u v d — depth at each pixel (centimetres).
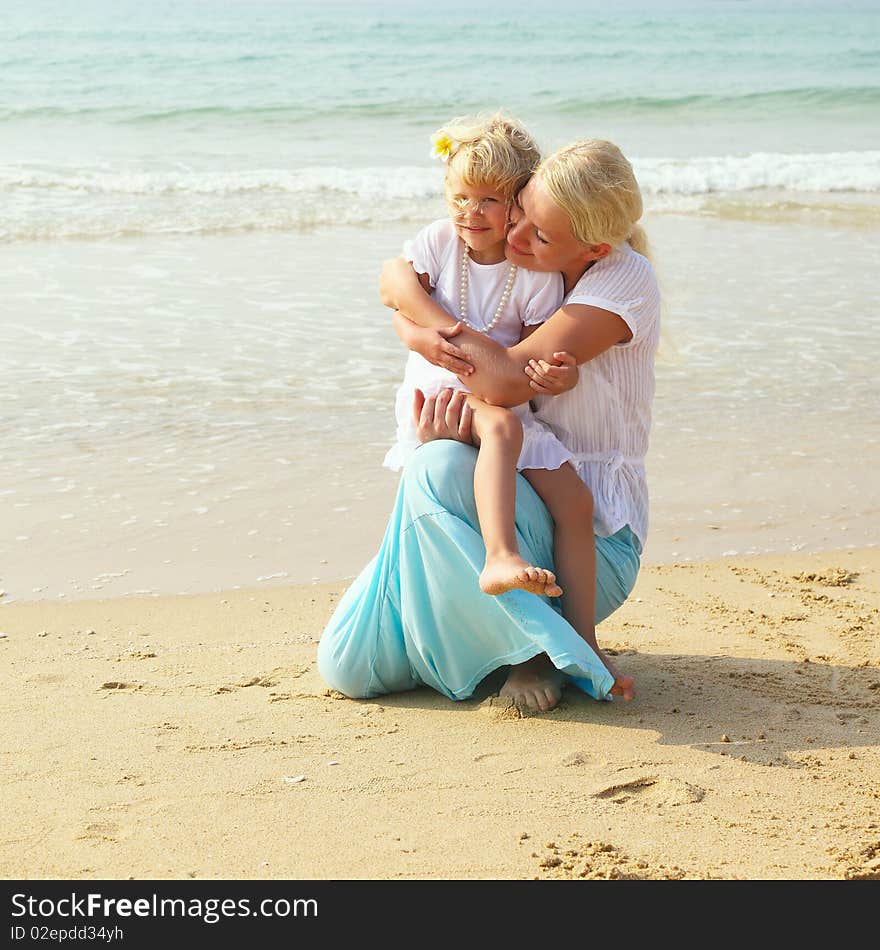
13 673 385
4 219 1273
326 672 370
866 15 7250
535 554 354
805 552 527
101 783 304
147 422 675
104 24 4200
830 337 884
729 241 1266
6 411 683
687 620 443
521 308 367
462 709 360
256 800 296
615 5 8912
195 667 395
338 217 1341
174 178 1537
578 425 371
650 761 319
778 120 2527
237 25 4525
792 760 320
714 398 745
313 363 799
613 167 340
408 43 4003
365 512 561
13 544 510
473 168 345
